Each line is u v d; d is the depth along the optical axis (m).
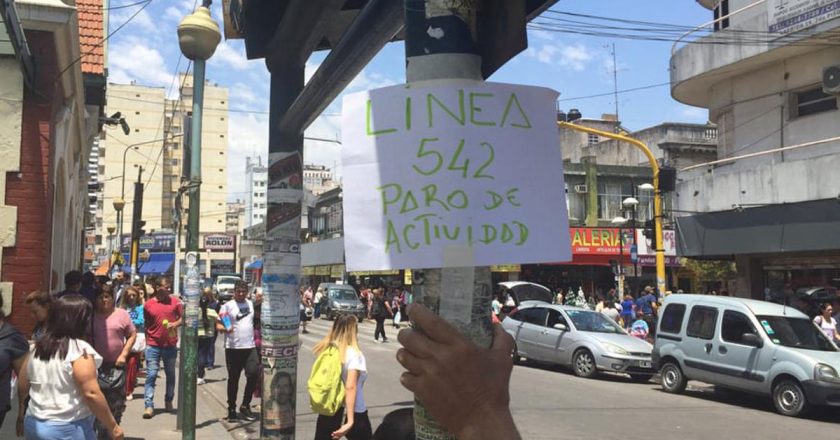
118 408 6.28
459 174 1.65
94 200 27.28
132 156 89.25
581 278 34.75
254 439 8.22
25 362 5.16
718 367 11.82
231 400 9.43
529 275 34.19
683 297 13.16
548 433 8.98
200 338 13.01
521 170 1.69
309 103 3.77
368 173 1.70
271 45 4.27
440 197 1.64
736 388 11.52
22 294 7.46
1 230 7.43
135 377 10.54
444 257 1.60
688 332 12.65
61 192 10.16
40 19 7.74
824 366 10.25
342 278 44.69
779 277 17.12
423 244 1.62
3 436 6.46
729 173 17.53
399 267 1.62
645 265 33.38
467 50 1.80
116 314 6.36
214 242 76.50
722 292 20.00
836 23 14.80
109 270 29.86
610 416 10.26
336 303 35.16
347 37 2.89
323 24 3.80
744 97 18.45
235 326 9.48
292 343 4.54
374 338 24.61
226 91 99.19
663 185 16.72
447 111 1.68
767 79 17.75
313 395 5.75
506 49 1.69
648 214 36.25
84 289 8.08
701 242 17.77
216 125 98.81
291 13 3.74
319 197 52.97
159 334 9.36
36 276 7.55
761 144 17.89
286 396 4.49
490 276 1.68
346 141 1.74
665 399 12.06
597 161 43.34
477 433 1.30
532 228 1.66
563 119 34.75
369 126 1.72
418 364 1.35
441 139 1.67
